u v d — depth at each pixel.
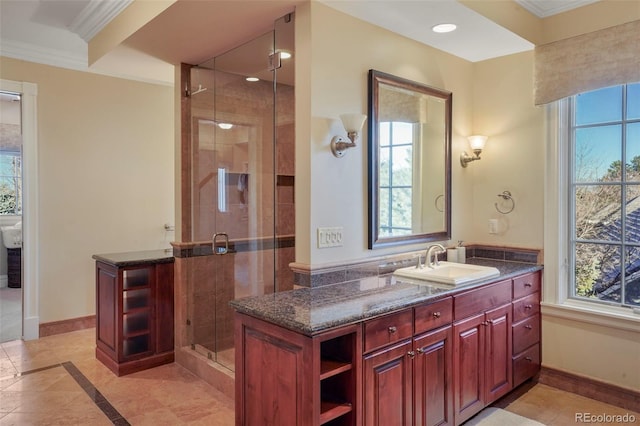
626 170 2.87
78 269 4.26
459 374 2.39
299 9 2.40
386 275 2.74
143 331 3.36
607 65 2.76
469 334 2.46
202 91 3.35
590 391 2.93
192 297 3.39
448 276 2.68
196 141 3.42
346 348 1.88
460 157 3.42
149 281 3.38
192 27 2.65
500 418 2.63
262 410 1.96
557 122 3.09
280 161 2.63
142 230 4.66
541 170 3.17
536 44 3.06
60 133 4.12
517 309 2.90
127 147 4.54
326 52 2.41
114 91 4.43
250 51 2.87
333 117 2.46
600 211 2.99
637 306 2.84
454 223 3.37
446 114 3.25
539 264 3.18
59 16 3.29
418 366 2.14
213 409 2.73
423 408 2.16
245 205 2.93
